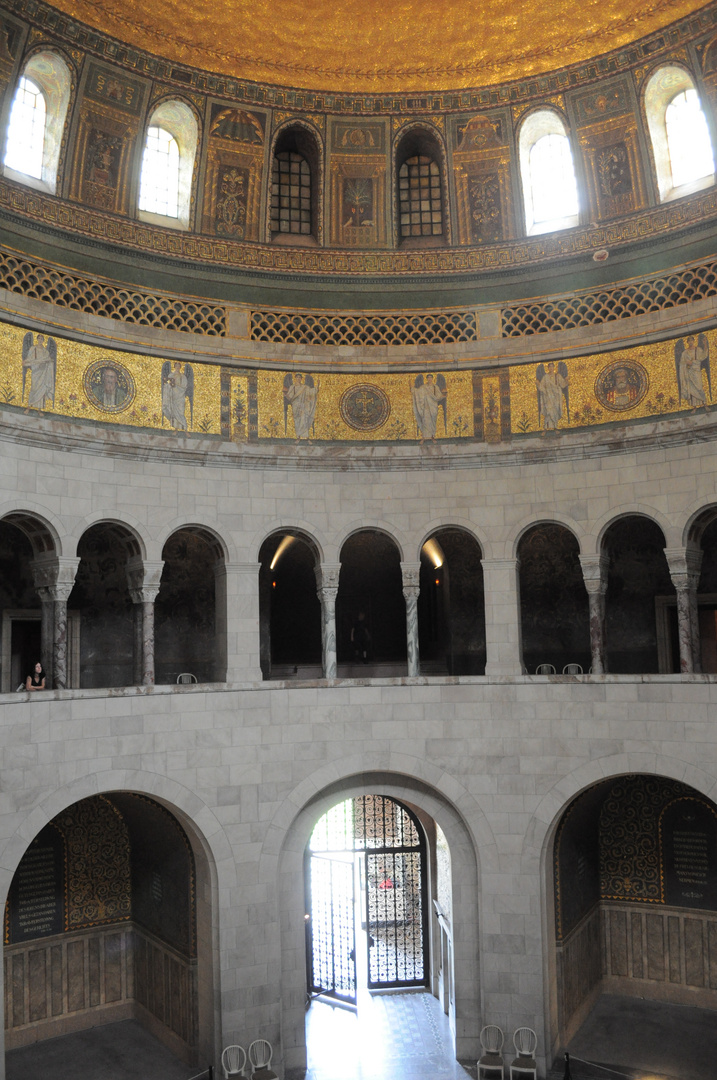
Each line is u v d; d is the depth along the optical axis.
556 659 22.80
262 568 23.55
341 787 20.42
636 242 20.20
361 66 20.64
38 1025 20.58
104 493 18.94
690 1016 21.03
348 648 24.19
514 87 20.88
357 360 21.30
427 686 20.27
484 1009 19.36
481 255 21.41
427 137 21.83
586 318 20.77
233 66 20.23
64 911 21.19
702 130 20.22
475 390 21.27
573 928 20.72
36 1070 19.22
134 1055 19.91
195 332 20.50
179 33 19.42
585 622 22.70
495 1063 18.66
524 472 20.78
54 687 18.06
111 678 21.56
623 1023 20.86
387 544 24.41
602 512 20.11
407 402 21.36
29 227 18.41
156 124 20.75
